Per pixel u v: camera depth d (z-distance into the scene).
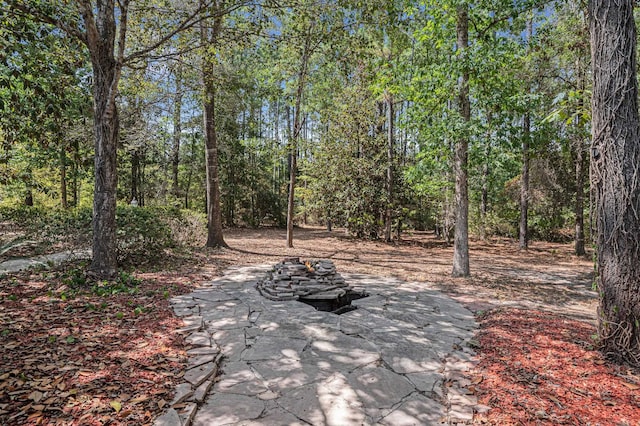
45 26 5.16
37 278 5.51
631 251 3.11
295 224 23.73
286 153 12.52
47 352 3.04
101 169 5.66
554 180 15.08
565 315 4.98
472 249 13.61
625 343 3.13
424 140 8.14
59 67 5.41
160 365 3.00
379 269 8.73
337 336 3.92
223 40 7.55
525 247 13.30
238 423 2.33
